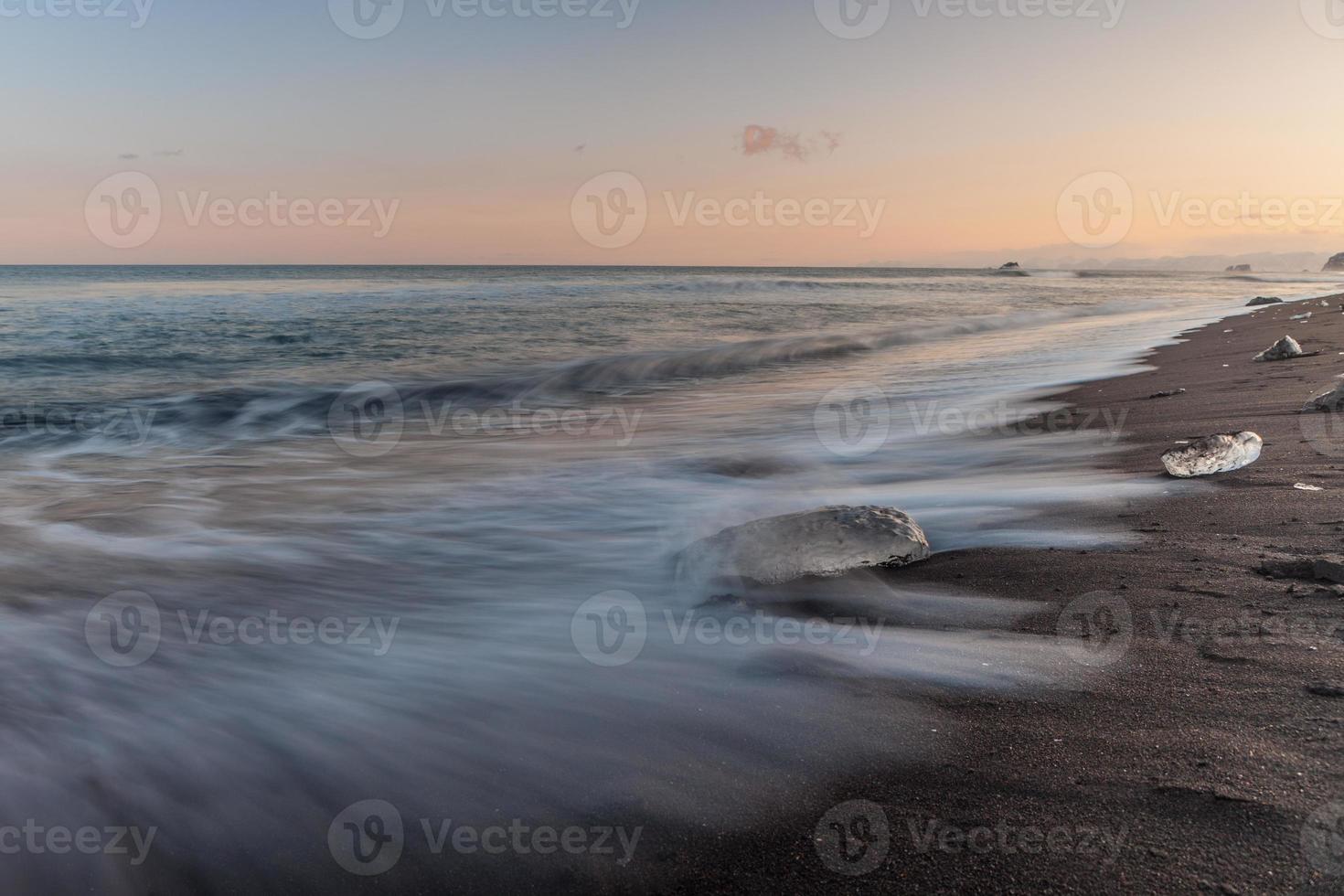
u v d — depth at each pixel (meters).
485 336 22.39
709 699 3.17
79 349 18.39
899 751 2.71
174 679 3.63
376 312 29.33
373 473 8.48
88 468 9.02
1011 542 4.89
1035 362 15.42
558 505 6.81
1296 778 2.29
